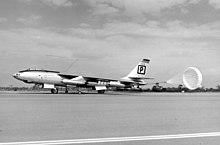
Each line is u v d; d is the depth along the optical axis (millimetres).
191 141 6918
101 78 49875
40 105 18109
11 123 9641
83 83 47938
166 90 90812
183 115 13047
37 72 44750
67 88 49969
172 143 6656
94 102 22344
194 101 26922
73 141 6723
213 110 16094
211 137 7477
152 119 11320
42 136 7332
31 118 11047
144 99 29859
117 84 53156
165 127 9219
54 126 9086
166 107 18141
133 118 11555
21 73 43562
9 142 6512
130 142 6715
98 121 10477
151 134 7863
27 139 6902
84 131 8203
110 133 7934
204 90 95438
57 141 6695
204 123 10305
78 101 23391
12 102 20875
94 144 6422
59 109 15383
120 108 16688
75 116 11992
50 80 45406
